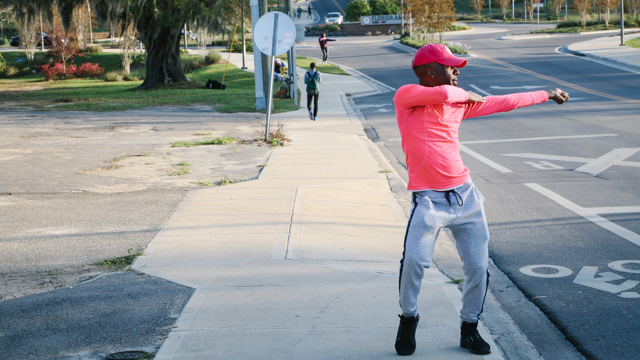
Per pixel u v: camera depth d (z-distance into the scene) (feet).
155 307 13.79
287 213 22.95
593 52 114.21
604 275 16.55
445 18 141.69
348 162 34.47
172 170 32.24
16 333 12.37
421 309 13.78
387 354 11.41
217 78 110.73
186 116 59.98
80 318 13.15
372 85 92.12
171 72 100.01
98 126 52.13
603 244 19.30
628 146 37.96
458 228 10.98
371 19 211.20
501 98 10.98
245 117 59.00
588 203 24.70
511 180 29.71
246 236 19.93
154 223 21.62
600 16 182.70
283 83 78.07
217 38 193.88
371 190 27.50
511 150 38.70
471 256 10.96
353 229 21.11
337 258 17.76
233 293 14.73
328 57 143.23
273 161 34.96
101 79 137.90
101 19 92.12
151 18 93.40
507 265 17.69
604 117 51.62
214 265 16.97
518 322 13.74
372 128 52.37
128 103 74.18
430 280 15.94
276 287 15.15
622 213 22.95
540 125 49.29
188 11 91.86
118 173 31.35
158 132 48.06
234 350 11.57
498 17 265.95
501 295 15.44
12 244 19.04
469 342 11.45
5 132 48.01
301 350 11.59
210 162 34.76
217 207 23.98
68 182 28.99
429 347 11.76
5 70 157.38
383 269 16.81
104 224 21.48
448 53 10.82
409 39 165.48
